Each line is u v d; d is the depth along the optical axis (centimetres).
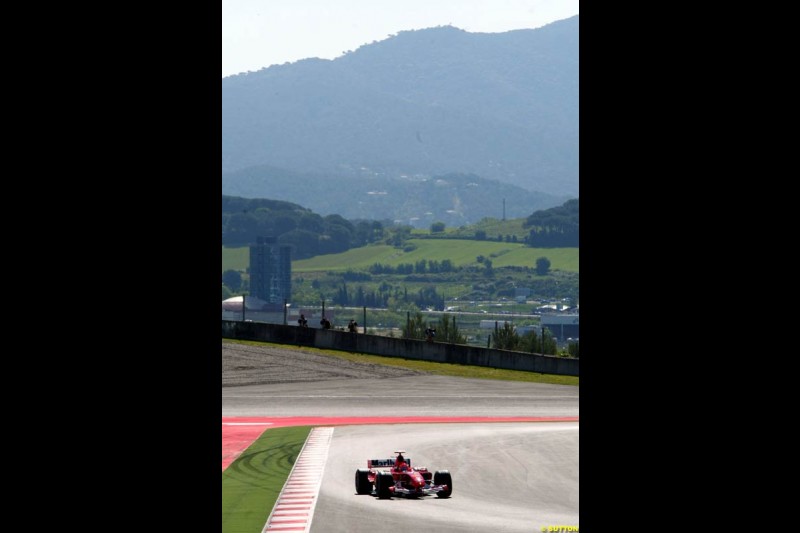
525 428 14038
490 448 12075
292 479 9825
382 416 15300
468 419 15088
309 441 12519
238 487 9356
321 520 7825
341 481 9738
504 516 8019
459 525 7631
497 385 19200
